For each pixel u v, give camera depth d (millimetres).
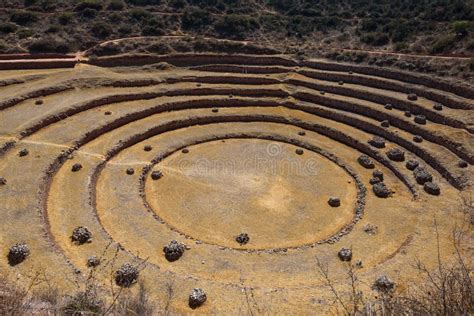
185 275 31922
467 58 62625
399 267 32781
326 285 31062
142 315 22562
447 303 12922
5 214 36344
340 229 40719
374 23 77500
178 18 79500
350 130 57594
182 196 44656
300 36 78812
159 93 63719
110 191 43812
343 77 67438
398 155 50438
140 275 30906
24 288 25656
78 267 31438
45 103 57188
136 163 48812
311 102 64625
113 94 61031
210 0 85562
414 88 61344
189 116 59719
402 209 42719
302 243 38719
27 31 70125
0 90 58688
